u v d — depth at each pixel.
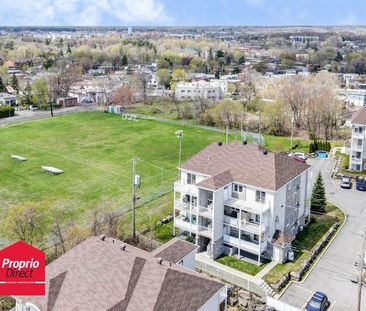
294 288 52.69
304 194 66.62
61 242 58.91
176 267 42.66
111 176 90.31
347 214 73.00
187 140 117.94
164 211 73.25
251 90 189.88
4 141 114.56
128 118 142.62
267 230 58.16
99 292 38.66
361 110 95.81
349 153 103.69
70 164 97.56
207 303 40.56
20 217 63.97
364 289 52.44
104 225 64.00
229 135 123.62
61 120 140.62
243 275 55.00
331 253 60.41
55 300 38.88
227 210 60.31
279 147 113.69
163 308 37.12
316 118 132.25
